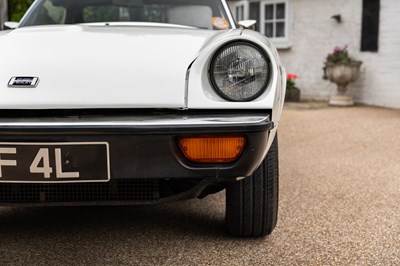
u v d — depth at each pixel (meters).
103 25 2.77
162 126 1.93
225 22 3.02
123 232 2.67
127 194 2.15
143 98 2.03
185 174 1.99
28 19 3.15
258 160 2.05
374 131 6.52
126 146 1.94
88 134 1.92
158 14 3.11
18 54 2.20
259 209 2.45
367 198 3.38
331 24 10.24
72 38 2.32
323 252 2.41
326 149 5.30
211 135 1.97
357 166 4.43
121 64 2.13
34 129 1.90
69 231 2.70
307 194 3.46
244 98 2.04
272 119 2.07
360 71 9.84
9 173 1.95
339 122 7.34
